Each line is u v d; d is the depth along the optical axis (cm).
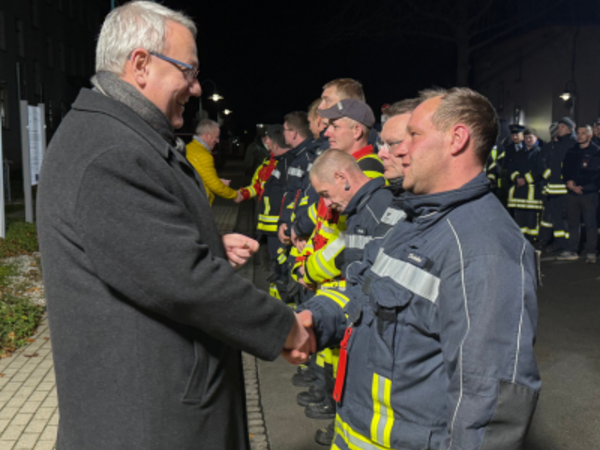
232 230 1224
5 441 345
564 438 360
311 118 494
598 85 2642
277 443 358
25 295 668
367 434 183
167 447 157
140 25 163
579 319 607
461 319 155
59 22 3834
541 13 2134
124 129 154
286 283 571
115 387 154
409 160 177
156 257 144
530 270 162
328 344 200
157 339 155
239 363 181
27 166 1053
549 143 1022
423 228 173
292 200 511
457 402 151
